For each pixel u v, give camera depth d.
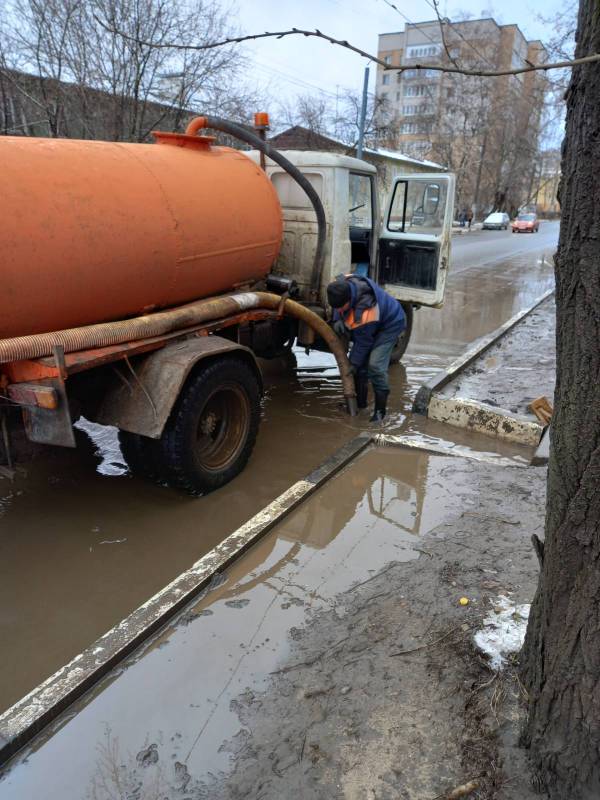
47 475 4.23
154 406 3.51
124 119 10.79
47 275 3.04
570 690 1.66
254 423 4.29
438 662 2.30
